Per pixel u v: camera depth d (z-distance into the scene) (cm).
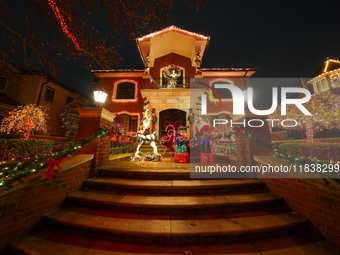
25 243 207
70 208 281
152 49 1166
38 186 249
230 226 223
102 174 394
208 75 1238
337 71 962
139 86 1275
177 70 1189
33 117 895
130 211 265
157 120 1104
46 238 219
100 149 411
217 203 265
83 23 474
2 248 199
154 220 241
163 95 995
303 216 249
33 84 1296
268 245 205
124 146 778
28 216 231
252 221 237
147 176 366
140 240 212
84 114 403
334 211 205
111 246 204
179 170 382
